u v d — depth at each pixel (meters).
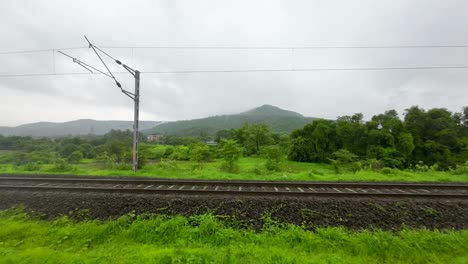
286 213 7.89
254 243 6.29
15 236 6.55
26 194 9.78
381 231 6.62
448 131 33.03
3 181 13.02
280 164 23.14
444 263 5.45
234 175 16.42
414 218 7.71
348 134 35.81
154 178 14.84
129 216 7.56
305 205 8.38
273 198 9.28
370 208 8.27
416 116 35.31
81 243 6.32
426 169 20.86
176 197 9.29
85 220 7.61
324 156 36.03
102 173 16.84
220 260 5.16
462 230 6.89
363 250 5.93
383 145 33.38
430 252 5.90
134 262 5.05
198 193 10.27
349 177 15.88
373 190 11.46
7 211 8.25
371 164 22.75
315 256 5.62
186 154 34.09
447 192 11.20
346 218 7.64
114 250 5.85
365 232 6.59
